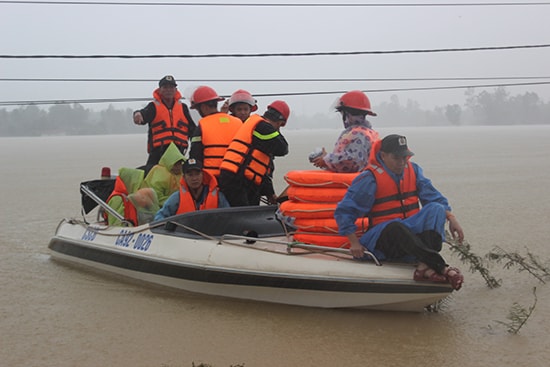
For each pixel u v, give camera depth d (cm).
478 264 754
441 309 670
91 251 848
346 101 674
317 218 658
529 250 923
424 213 593
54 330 634
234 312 667
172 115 985
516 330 600
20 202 1591
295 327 621
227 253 692
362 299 626
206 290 708
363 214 612
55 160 3519
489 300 701
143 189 841
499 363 535
